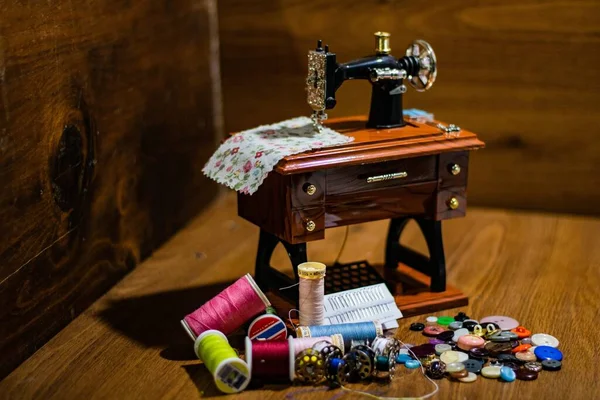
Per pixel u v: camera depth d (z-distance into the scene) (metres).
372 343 0.66
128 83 0.81
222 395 0.63
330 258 0.85
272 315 0.67
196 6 0.95
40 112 0.67
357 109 0.98
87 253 0.75
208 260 0.86
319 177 0.68
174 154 0.91
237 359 0.63
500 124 0.96
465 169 0.73
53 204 0.70
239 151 0.71
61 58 0.70
